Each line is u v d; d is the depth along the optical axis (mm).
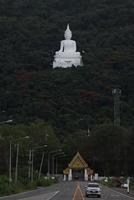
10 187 156625
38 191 174625
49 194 147000
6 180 168375
